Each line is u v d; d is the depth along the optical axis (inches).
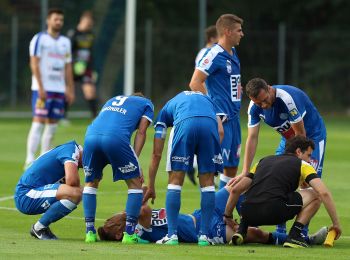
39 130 2349.9
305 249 1245.7
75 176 1338.6
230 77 1589.6
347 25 5329.7
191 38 4736.7
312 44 4788.4
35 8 4965.6
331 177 2192.4
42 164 1373.0
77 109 4566.9
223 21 1583.4
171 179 1290.6
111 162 1296.8
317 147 1387.8
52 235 1336.1
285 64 4766.2
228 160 1598.2
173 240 1277.1
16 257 1131.9
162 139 1327.5
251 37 4736.7
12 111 4498.0
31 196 1343.5
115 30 4726.9
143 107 1325.0
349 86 4783.5
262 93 1336.1
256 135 1412.4
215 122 1304.1
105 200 1776.6
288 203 1259.8
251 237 1300.4
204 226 1283.2
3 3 4960.6
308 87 4783.5
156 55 4739.2
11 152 2723.9
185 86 4731.8
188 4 5506.9
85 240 1312.7
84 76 3659.0
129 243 1280.8
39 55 2385.6
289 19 5403.5
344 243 1318.9
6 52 4527.6
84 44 3627.0
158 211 1312.7
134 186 1291.8
